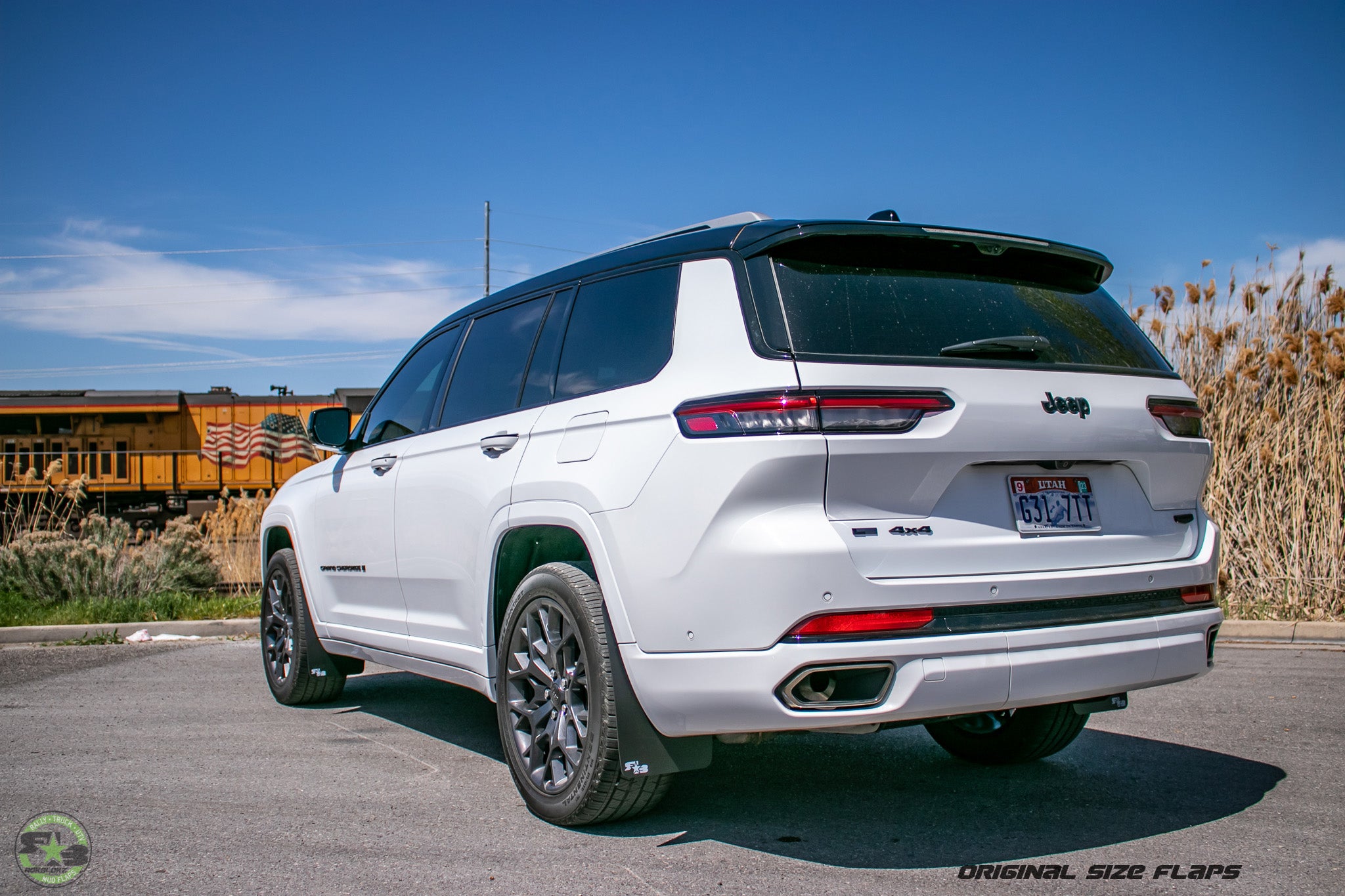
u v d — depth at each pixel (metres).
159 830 3.40
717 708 2.82
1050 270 3.51
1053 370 3.11
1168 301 8.98
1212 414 8.62
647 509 2.98
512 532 3.66
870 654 2.68
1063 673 2.89
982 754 4.14
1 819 3.54
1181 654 3.15
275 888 2.87
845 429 2.75
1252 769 3.99
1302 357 8.43
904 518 2.83
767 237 3.04
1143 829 3.27
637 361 3.29
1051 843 3.15
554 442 3.47
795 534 2.71
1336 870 2.88
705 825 3.35
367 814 3.56
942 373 2.90
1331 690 5.59
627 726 3.08
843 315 2.96
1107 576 3.06
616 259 3.66
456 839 3.27
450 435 4.20
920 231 3.15
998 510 2.97
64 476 12.55
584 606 3.20
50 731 5.00
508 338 4.14
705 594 2.81
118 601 9.47
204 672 6.88
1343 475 8.03
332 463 5.37
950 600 2.79
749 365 2.87
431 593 4.23
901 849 3.11
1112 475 3.22
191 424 23.22
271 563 5.81
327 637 5.29
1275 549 8.35
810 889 2.78
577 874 2.92
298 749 4.58
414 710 5.48
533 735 3.45
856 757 4.29
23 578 10.10
